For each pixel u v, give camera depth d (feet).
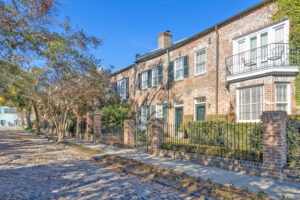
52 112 61.57
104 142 50.90
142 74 71.67
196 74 51.24
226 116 40.50
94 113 57.52
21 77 46.98
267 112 21.34
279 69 33.22
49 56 28.40
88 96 56.18
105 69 62.44
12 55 30.19
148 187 18.79
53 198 15.98
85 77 37.40
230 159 24.32
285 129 21.07
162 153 33.42
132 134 42.55
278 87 34.76
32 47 28.84
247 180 20.08
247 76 37.32
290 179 19.35
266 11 37.68
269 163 20.89
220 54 45.60
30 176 22.25
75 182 20.12
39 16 27.12
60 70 31.55
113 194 16.92
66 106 57.62
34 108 96.63
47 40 28.30
